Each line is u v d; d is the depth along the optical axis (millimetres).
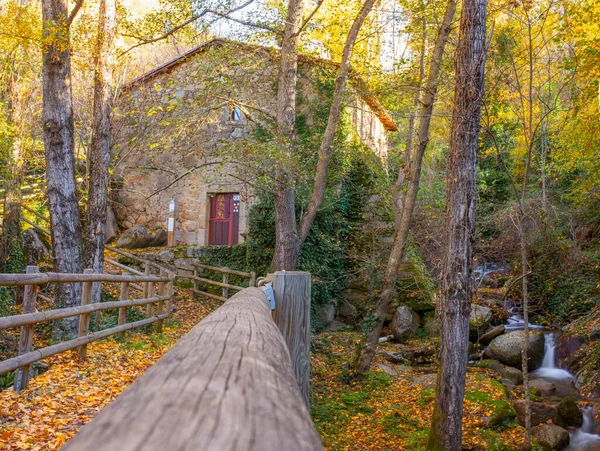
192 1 11523
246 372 607
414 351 14242
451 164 7742
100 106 10711
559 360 13312
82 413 5207
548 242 16562
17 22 10023
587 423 9539
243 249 15828
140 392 492
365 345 11984
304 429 445
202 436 369
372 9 13055
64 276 6324
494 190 20938
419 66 13180
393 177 21234
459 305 7508
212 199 17688
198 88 16172
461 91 7742
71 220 9820
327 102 15930
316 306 15648
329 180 15930
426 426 9227
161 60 25969
